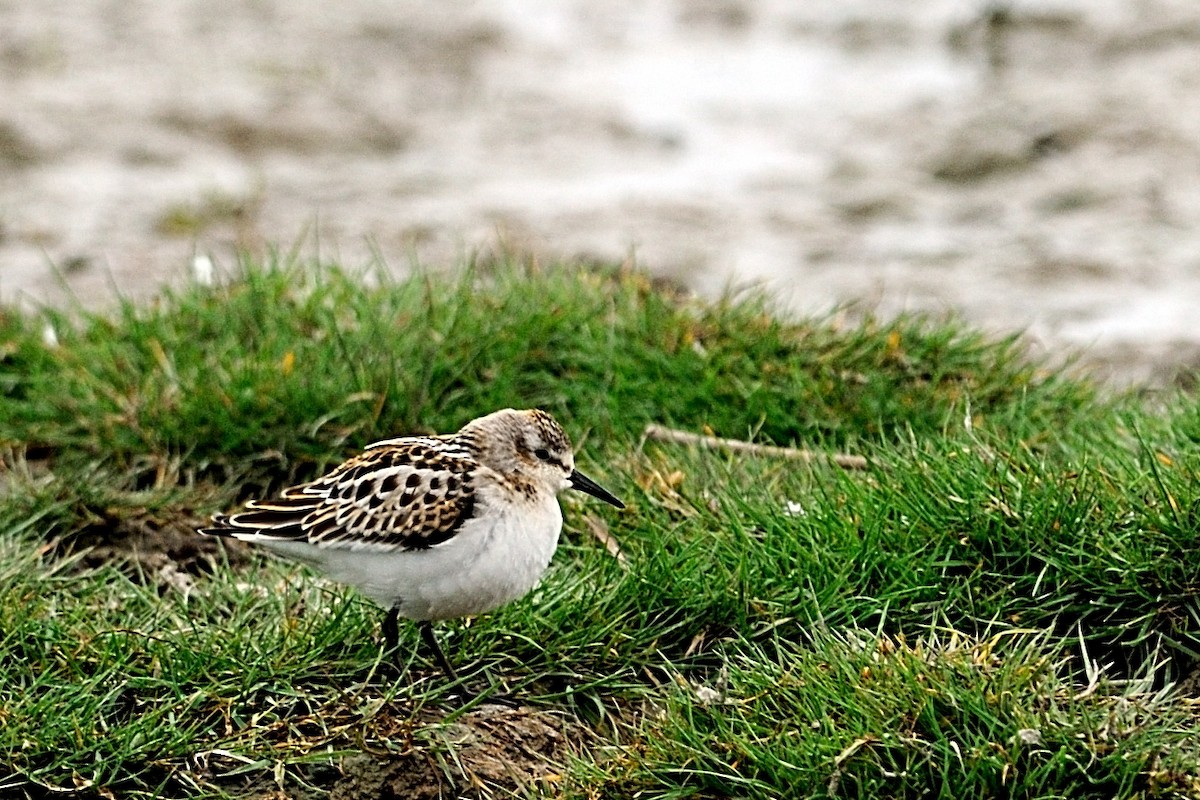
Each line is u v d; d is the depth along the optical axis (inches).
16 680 389.4
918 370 537.6
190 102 909.2
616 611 411.5
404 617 399.5
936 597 409.7
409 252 711.1
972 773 343.0
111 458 506.0
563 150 902.4
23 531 466.3
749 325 552.1
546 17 1120.2
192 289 584.4
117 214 777.6
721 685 384.5
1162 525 402.9
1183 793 340.2
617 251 735.7
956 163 856.9
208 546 472.7
